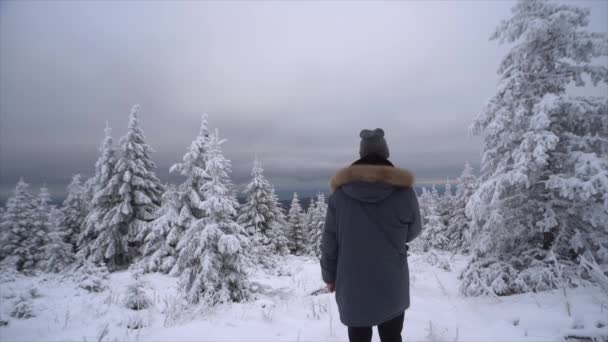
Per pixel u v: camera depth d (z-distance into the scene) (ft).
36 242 67.72
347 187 7.09
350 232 6.95
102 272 35.47
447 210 110.52
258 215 82.89
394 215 6.88
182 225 50.72
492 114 24.16
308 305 19.33
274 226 84.89
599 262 18.56
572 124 21.63
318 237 118.83
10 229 66.74
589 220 18.93
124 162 60.49
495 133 23.16
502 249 22.59
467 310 15.53
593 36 20.98
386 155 7.80
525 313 13.50
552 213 20.38
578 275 16.42
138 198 60.08
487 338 11.32
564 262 19.19
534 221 22.00
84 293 30.07
